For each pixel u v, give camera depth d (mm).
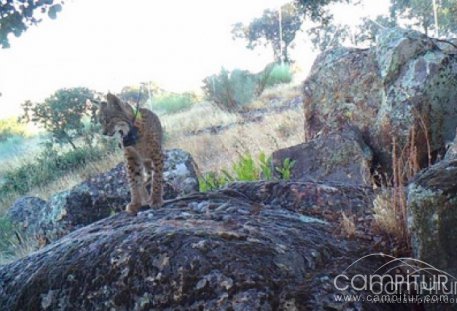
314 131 7832
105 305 3168
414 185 3268
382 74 6949
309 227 3805
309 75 7965
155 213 4211
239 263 3057
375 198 4176
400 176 3975
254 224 3654
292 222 3861
